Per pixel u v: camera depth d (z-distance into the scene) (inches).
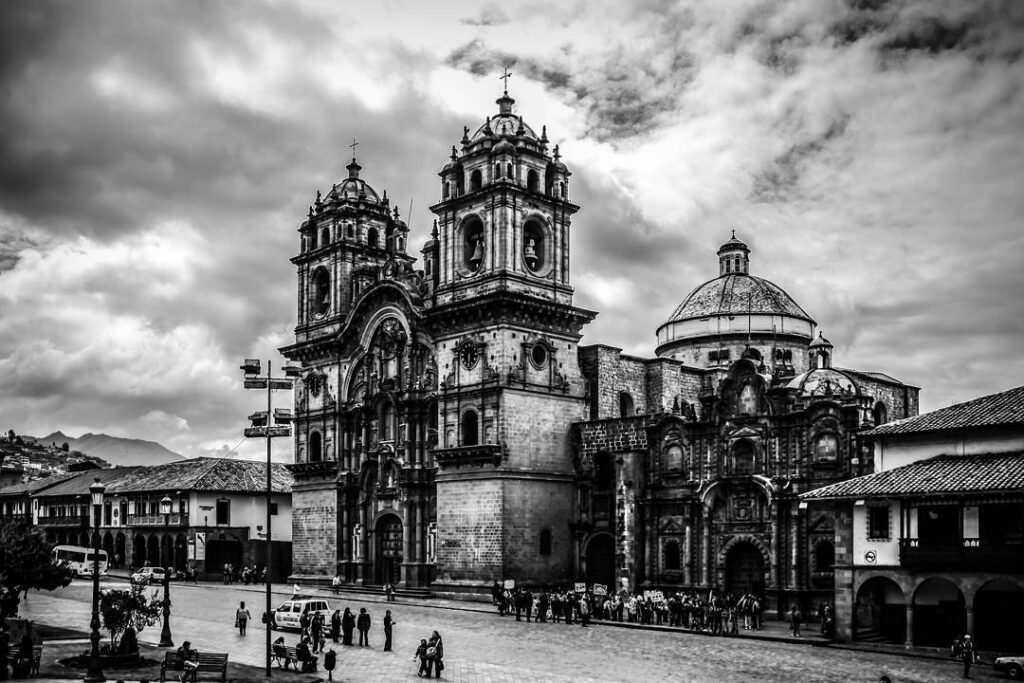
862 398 2669.8
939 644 2224.4
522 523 3152.1
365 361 3732.8
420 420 3472.0
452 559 3235.7
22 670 1633.9
